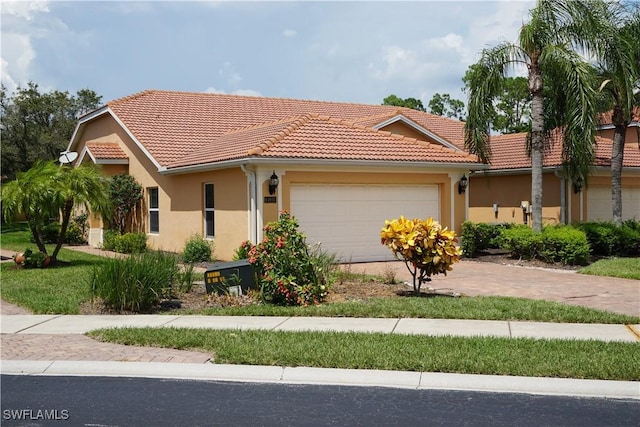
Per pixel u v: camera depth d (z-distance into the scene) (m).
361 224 18.88
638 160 27.14
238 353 8.38
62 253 22.53
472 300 11.88
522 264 18.55
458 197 20.48
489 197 27.69
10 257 21.48
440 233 12.52
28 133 40.69
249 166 17.20
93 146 25.81
